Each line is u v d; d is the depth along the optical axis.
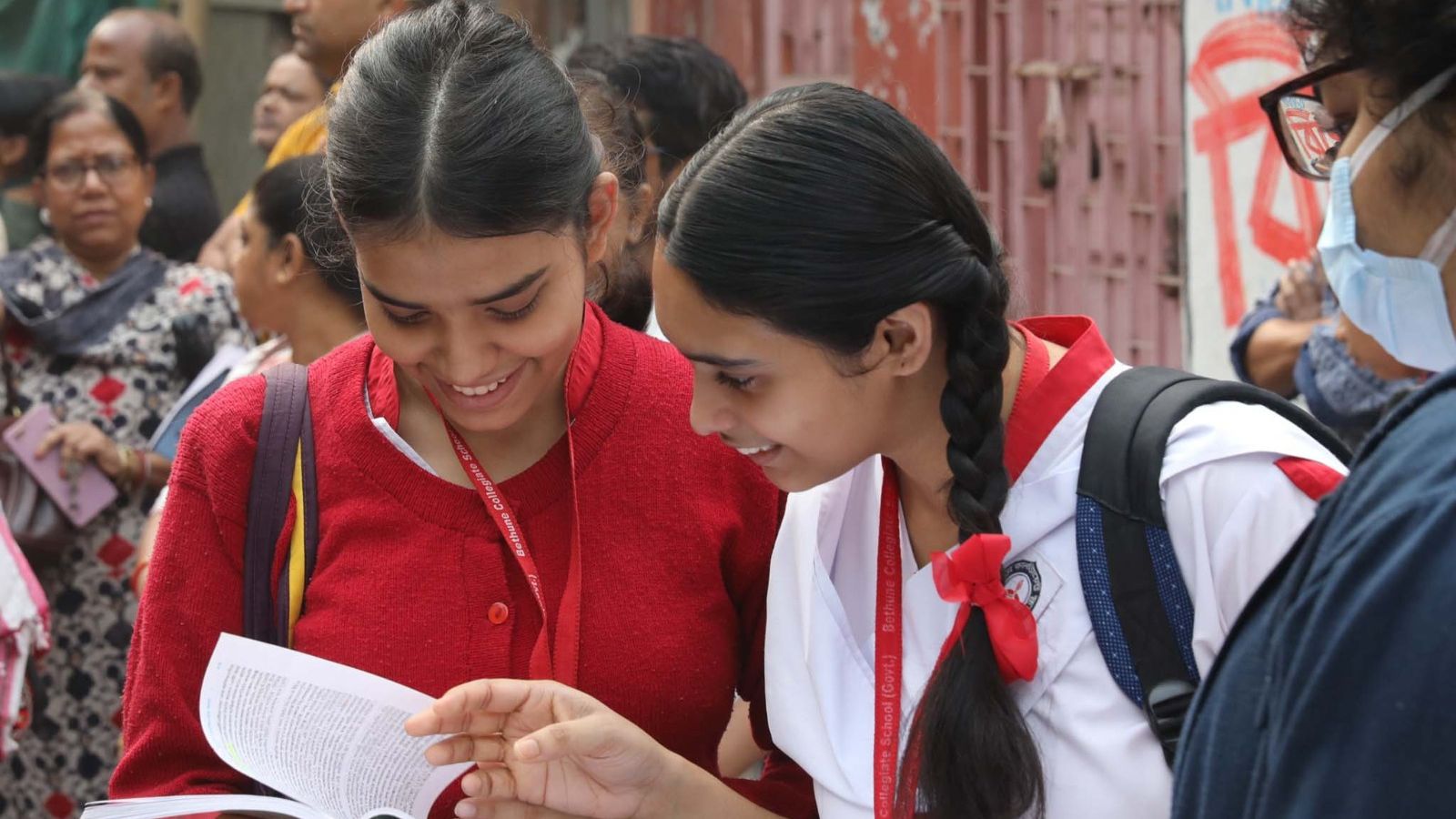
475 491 1.75
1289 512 1.45
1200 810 1.18
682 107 2.77
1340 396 2.73
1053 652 1.54
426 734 1.55
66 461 3.52
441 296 1.55
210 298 3.86
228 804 1.56
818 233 1.43
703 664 1.78
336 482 1.75
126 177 3.84
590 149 1.64
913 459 1.63
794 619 1.73
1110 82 3.59
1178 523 1.49
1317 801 1.03
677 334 1.51
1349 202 1.43
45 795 3.66
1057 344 1.70
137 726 1.72
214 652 1.59
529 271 1.56
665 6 5.12
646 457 1.79
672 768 1.67
